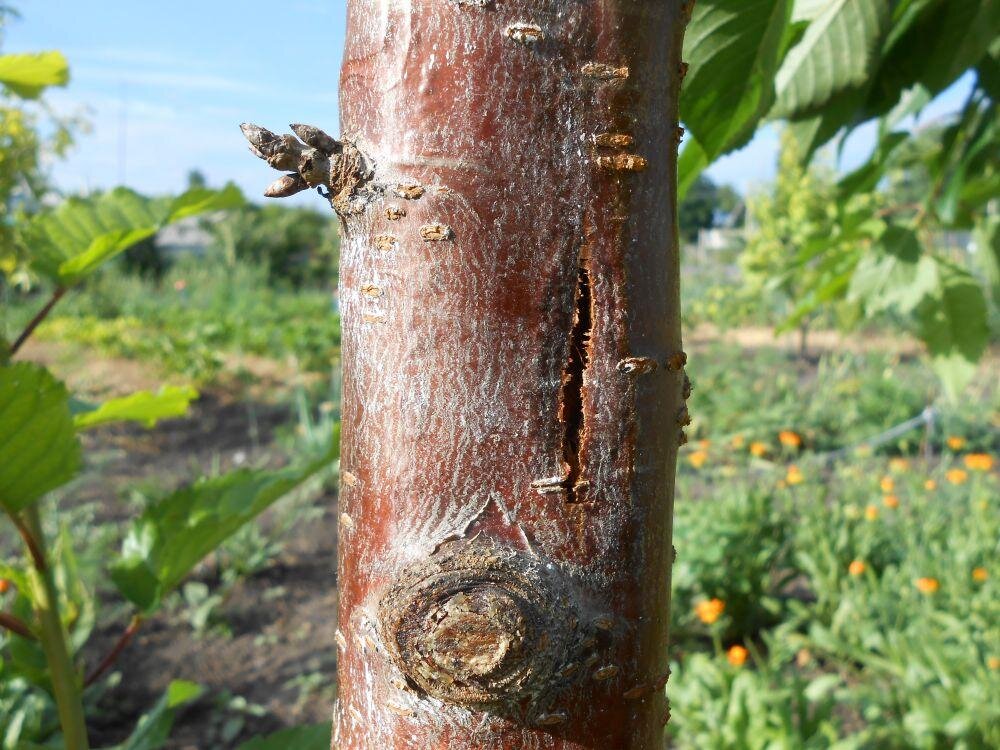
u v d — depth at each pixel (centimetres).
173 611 107
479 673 13
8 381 23
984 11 32
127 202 33
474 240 13
